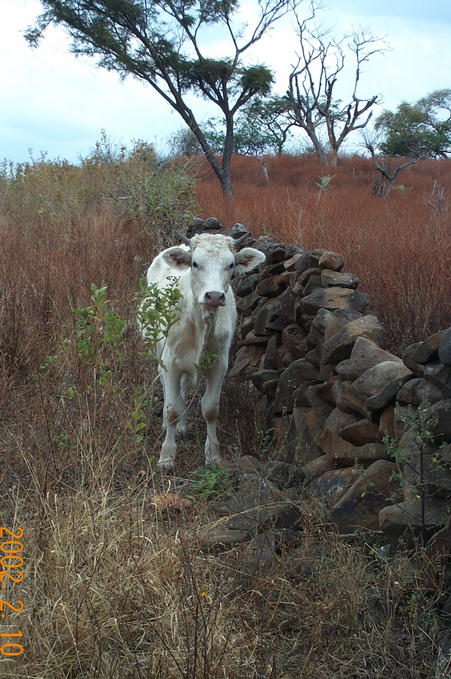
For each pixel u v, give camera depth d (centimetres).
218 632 282
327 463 409
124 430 445
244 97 2175
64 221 1016
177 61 2105
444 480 319
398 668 284
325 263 504
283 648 296
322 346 446
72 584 297
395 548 333
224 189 2028
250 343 604
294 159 3180
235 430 510
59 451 421
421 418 320
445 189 2139
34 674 267
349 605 304
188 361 485
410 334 517
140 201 1073
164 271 577
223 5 2067
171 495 405
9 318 622
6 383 531
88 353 451
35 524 340
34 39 2105
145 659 275
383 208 1339
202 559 335
